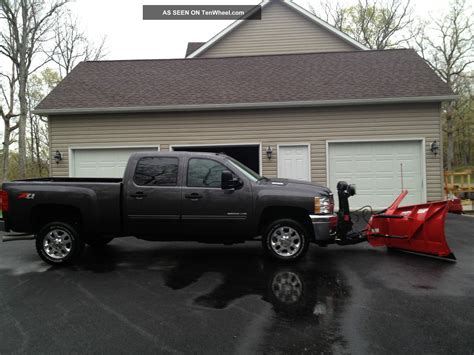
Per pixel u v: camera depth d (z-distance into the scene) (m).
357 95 10.63
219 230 5.66
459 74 31.73
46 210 5.80
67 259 5.70
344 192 6.21
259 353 2.90
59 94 11.66
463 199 12.00
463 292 4.24
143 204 5.64
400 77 11.38
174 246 7.07
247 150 12.12
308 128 10.94
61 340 3.18
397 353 2.87
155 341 3.13
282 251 5.67
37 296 4.31
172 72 13.10
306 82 11.66
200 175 5.72
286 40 16.03
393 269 5.24
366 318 3.54
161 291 4.43
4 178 21.62
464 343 3.02
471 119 33.47
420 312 3.67
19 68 19.84
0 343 3.14
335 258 5.92
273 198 5.55
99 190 5.68
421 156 10.63
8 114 21.83
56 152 11.20
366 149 10.84
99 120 11.21
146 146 11.21
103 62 14.05
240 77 12.41
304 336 3.18
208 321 3.52
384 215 6.22
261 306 3.89
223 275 5.06
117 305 3.99
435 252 5.75
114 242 7.51
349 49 15.81
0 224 9.12
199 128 11.14
